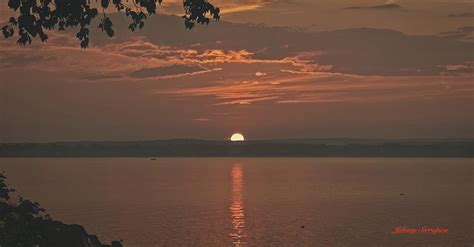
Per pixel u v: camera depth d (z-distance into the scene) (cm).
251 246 9494
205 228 11525
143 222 12244
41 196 18788
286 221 12850
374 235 10756
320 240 10150
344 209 15425
